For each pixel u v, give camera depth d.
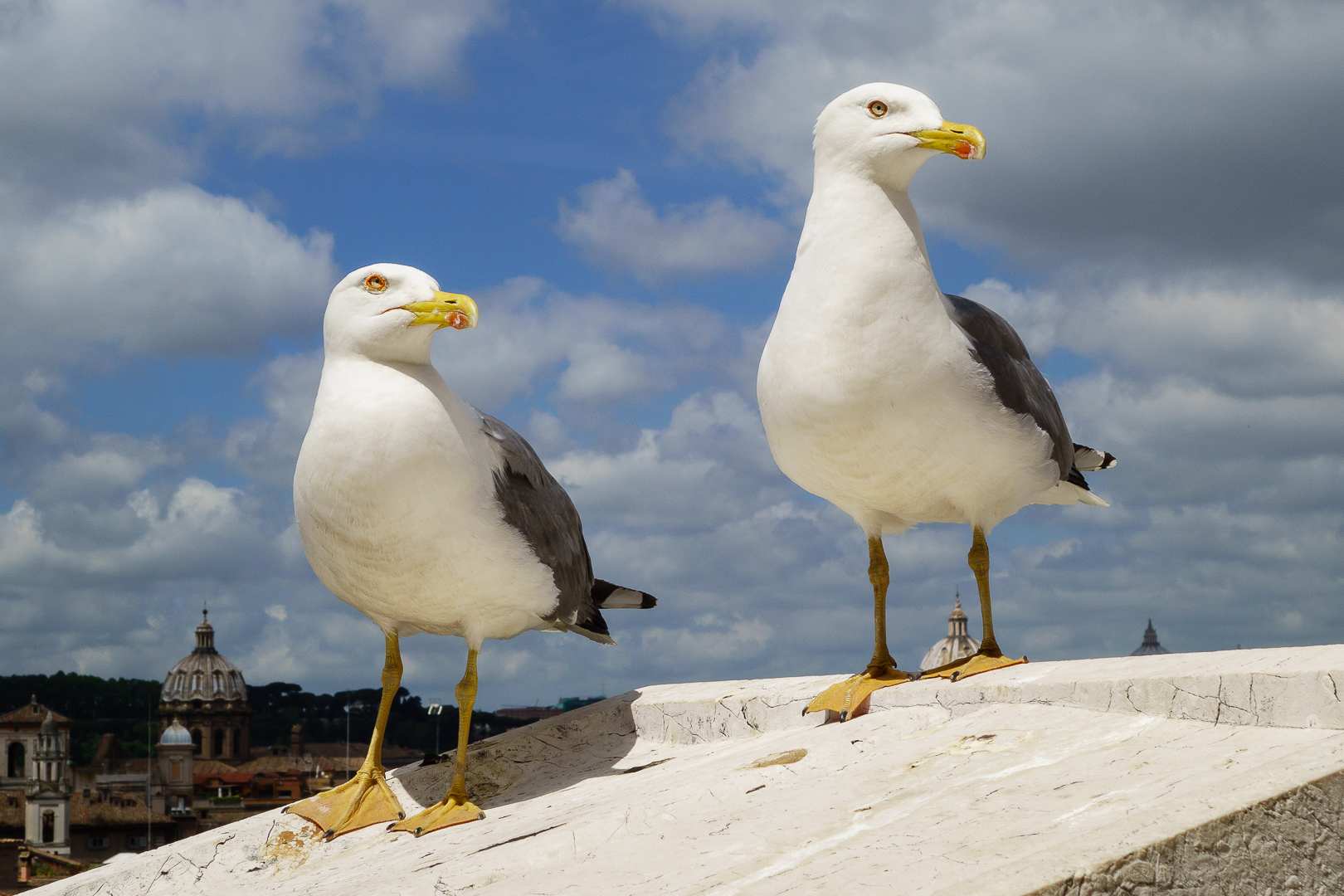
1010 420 1.44
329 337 1.47
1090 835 1.00
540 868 1.20
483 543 1.46
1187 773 1.10
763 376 1.49
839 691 1.49
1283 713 1.14
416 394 1.44
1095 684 1.25
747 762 1.35
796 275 1.47
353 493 1.43
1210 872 1.00
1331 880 1.03
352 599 1.51
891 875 1.02
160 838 19.58
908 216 1.45
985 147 1.42
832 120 1.46
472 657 1.52
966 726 1.29
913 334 1.42
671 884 1.09
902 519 1.53
